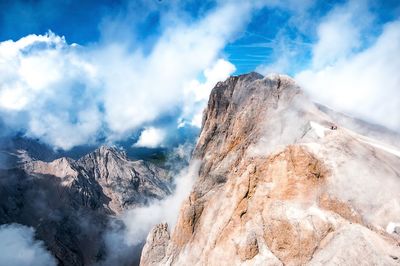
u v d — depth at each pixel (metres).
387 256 53.59
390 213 62.44
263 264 64.69
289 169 73.81
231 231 76.19
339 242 57.53
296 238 63.47
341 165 70.06
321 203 66.69
